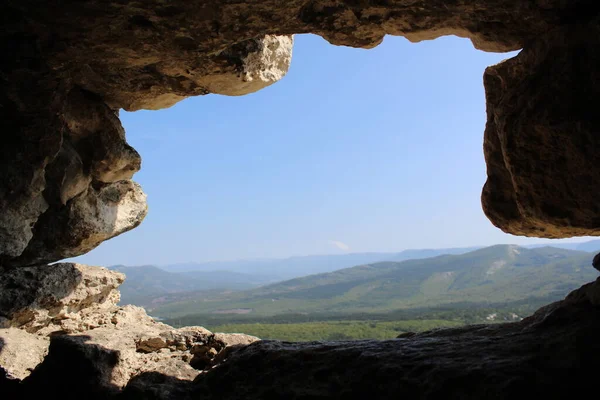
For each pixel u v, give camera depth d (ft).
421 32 19.10
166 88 25.67
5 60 18.84
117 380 20.07
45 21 17.25
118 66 23.02
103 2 16.15
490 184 18.84
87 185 28.66
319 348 17.01
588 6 14.88
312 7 18.06
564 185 15.11
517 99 16.43
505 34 17.61
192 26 17.83
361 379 14.30
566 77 14.88
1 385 21.11
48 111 21.81
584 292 15.12
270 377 16.31
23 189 22.88
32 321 25.30
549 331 14.06
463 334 17.56
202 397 17.22
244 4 16.76
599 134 13.78
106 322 27.78
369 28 19.11
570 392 11.27
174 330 24.97
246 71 23.52
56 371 19.90
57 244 28.40
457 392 12.28
